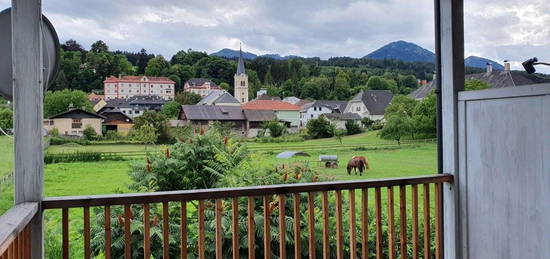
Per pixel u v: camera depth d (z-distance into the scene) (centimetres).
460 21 303
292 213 326
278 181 321
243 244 310
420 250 358
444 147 312
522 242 265
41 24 198
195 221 316
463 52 305
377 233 269
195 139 338
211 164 331
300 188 246
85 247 209
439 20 312
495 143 279
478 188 292
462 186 303
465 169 301
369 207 352
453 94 303
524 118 261
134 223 290
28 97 195
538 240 255
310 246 250
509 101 270
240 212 318
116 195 212
